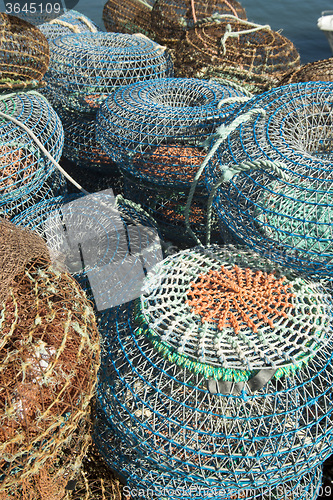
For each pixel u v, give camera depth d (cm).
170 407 154
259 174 184
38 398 137
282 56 337
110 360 170
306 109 206
